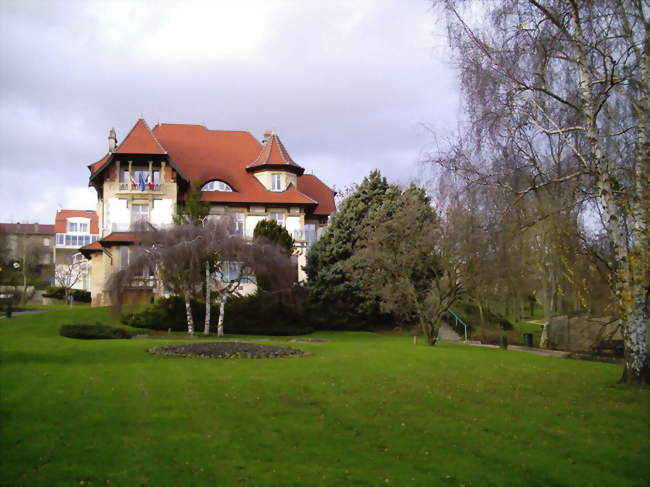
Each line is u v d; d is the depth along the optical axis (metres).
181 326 36.12
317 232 56.84
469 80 14.73
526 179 15.32
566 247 19.58
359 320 43.44
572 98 15.42
